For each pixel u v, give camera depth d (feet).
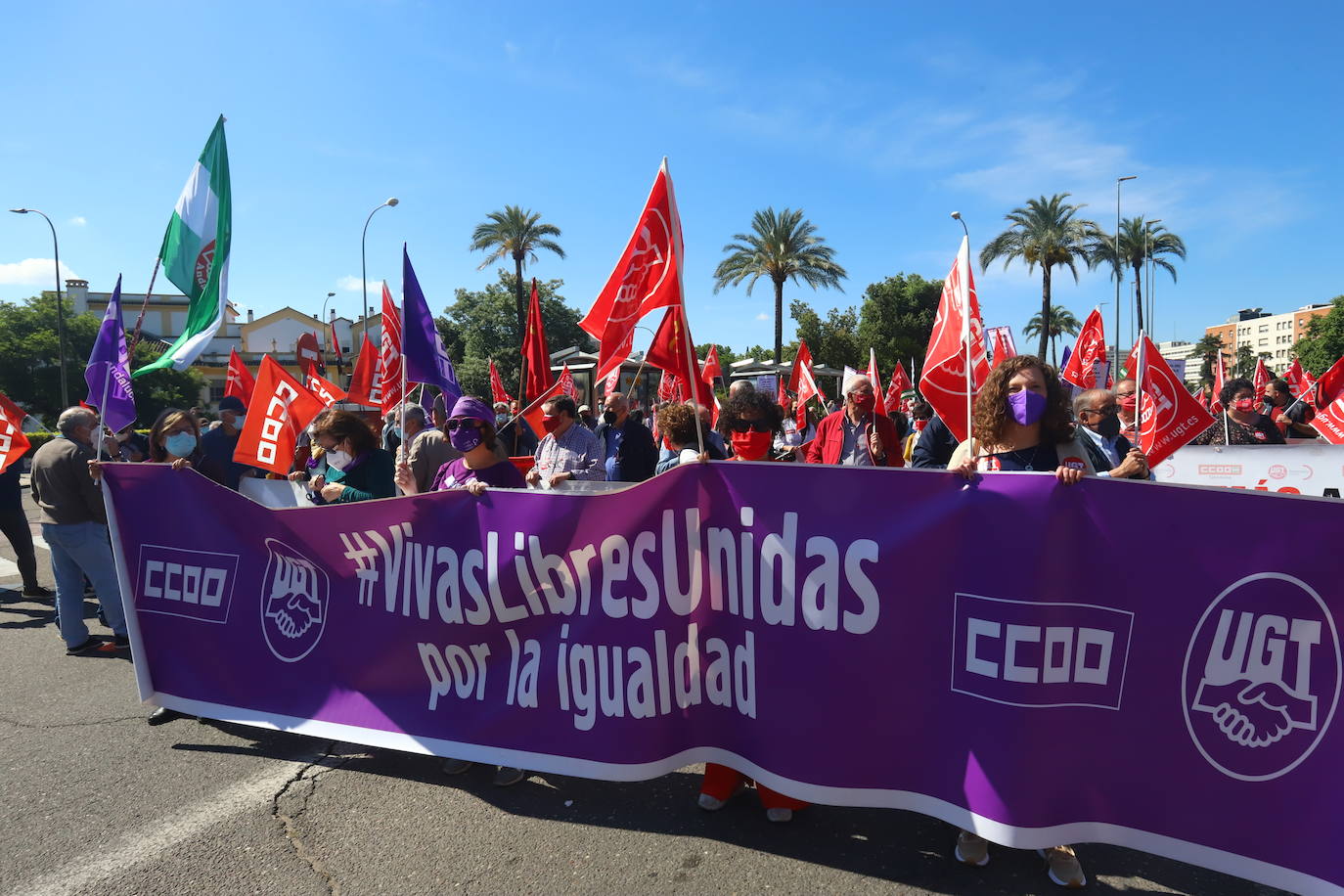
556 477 17.22
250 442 18.72
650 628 10.28
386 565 11.84
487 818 10.45
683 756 10.36
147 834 10.11
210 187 16.93
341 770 11.94
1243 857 7.79
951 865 9.21
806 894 8.66
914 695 8.98
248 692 12.90
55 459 17.54
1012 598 8.41
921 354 156.87
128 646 18.54
